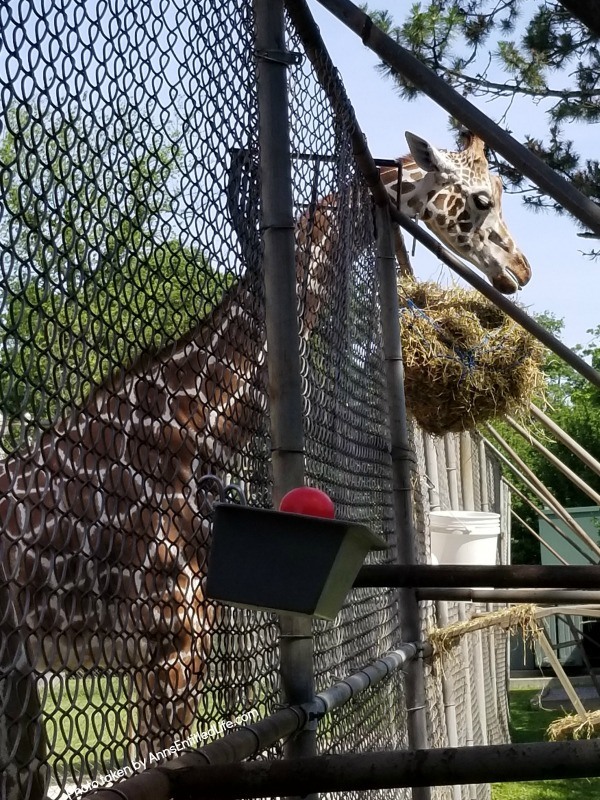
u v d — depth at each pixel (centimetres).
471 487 813
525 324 365
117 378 139
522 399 466
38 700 124
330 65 268
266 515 143
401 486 370
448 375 448
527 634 543
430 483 598
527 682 1605
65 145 124
